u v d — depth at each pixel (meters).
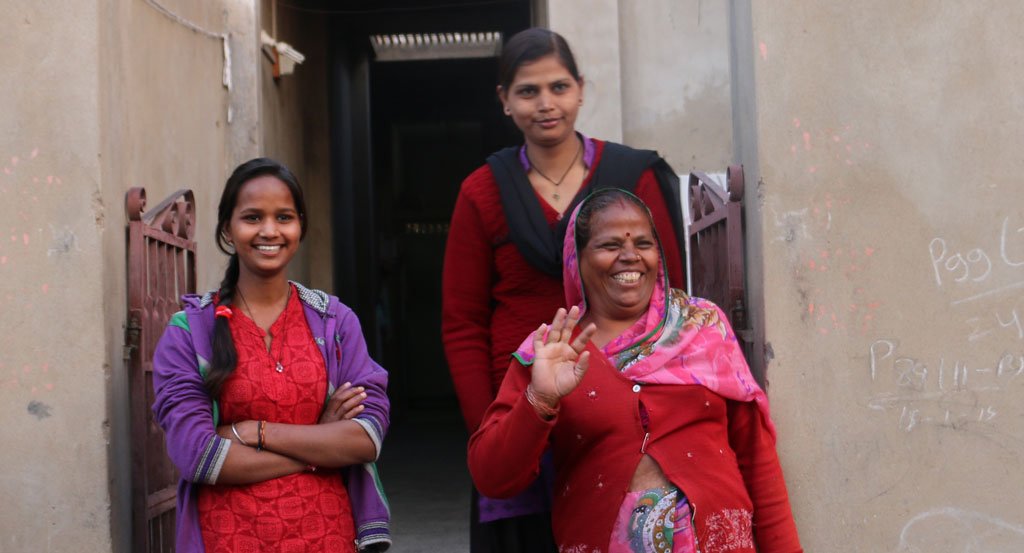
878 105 3.33
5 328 3.38
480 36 14.12
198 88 6.35
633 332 2.60
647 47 7.50
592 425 2.53
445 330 3.17
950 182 3.32
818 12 3.33
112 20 3.68
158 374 2.73
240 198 2.79
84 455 3.35
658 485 2.49
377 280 15.56
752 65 3.34
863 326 3.29
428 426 14.23
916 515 3.27
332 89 11.20
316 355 2.79
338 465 2.70
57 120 3.41
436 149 18.84
